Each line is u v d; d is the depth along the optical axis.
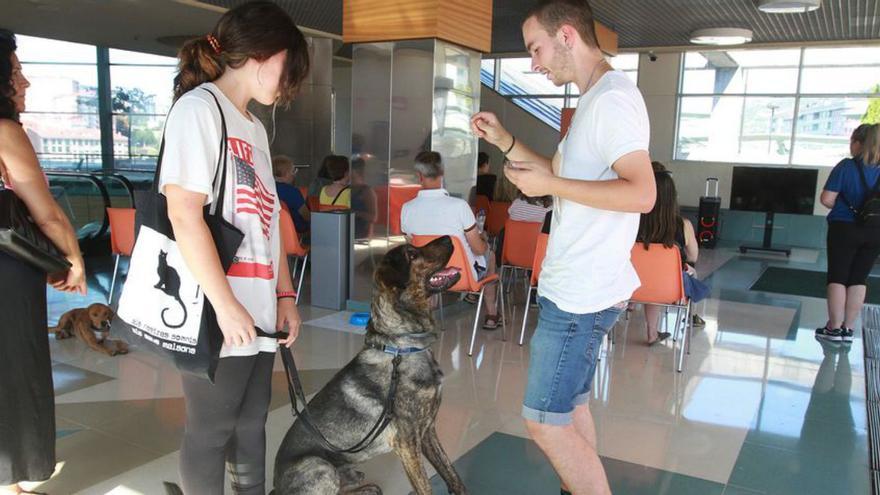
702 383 3.94
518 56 12.34
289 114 10.01
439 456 2.44
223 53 1.67
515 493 2.58
